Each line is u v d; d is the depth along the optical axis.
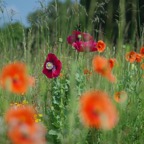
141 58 5.14
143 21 11.33
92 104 1.42
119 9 5.10
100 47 4.75
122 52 5.87
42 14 6.51
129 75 4.78
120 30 5.19
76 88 3.74
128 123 3.64
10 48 7.06
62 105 3.77
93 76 3.38
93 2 4.20
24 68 1.78
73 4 5.51
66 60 5.13
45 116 3.92
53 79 3.99
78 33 4.83
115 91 3.63
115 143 3.17
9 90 1.74
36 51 7.12
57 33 6.14
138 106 4.04
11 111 1.53
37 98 4.57
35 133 1.48
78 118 2.96
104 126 1.40
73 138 2.83
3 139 2.13
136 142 3.69
